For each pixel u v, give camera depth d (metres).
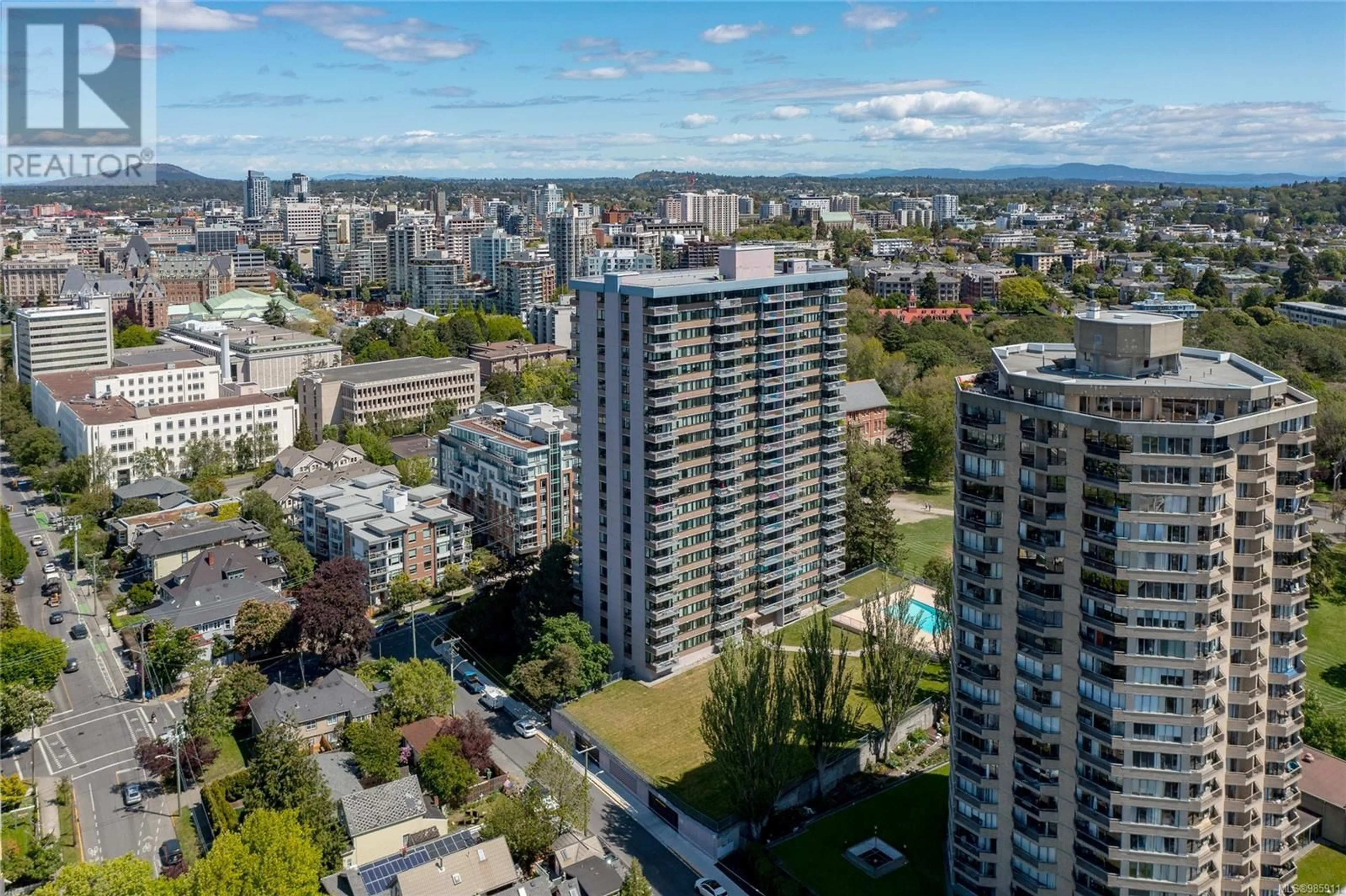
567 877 149.62
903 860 159.12
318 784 159.25
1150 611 122.81
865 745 187.25
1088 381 128.38
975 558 138.50
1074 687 129.25
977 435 136.88
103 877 134.50
